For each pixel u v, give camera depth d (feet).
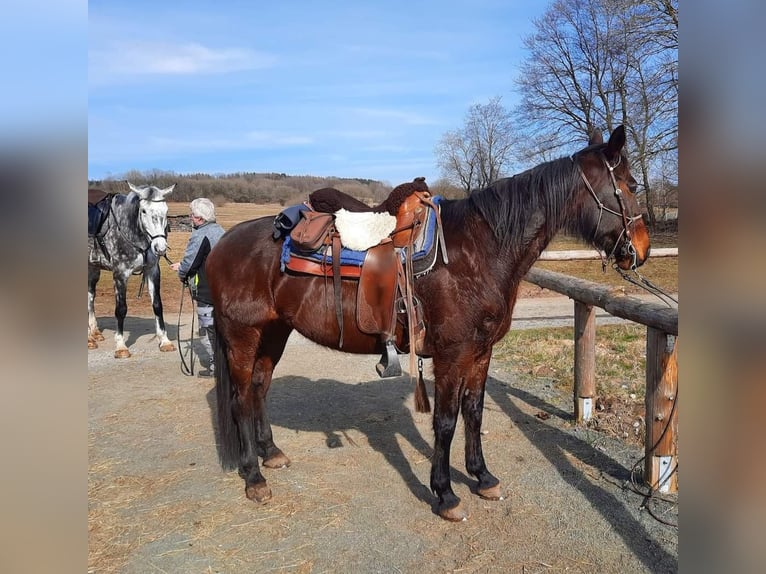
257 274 9.89
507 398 15.05
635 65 65.05
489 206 8.87
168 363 19.75
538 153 81.51
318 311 9.42
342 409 14.65
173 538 8.84
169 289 35.45
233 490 10.41
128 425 13.80
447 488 9.23
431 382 16.72
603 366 17.39
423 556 8.24
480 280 8.73
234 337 10.17
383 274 8.95
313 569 8.00
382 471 11.03
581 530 8.75
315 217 9.47
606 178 8.82
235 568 8.06
